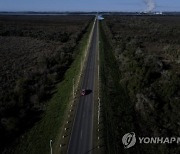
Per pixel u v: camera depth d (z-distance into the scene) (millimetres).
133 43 123000
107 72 78250
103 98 57312
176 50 108562
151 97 57344
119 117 50438
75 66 86500
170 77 70062
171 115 52219
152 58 87625
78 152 38062
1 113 49250
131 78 66812
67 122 46375
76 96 57969
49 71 78438
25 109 52750
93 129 44062
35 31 176250
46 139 43469
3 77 71125
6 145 42406
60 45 127562
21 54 102375
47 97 61312
